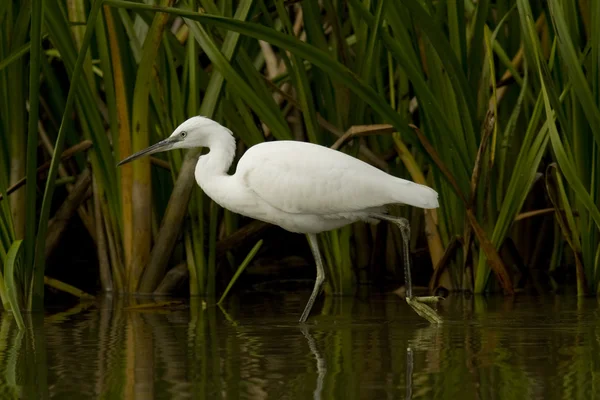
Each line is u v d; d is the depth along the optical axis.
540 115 12.73
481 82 12.67
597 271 12.55
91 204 14.45
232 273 14.70
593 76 11.52
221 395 6.98
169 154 13.04
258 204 11.43
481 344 8.96
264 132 14.32
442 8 12.25
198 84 12.55
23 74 12.20
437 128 12.36
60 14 11.80
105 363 8.25
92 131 12.63
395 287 14.12
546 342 9.02
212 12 11.89
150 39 11.89
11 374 7.83
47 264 14.07
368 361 8.20
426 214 13.33
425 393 6.96
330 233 13.37
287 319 11.02
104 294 13.63
